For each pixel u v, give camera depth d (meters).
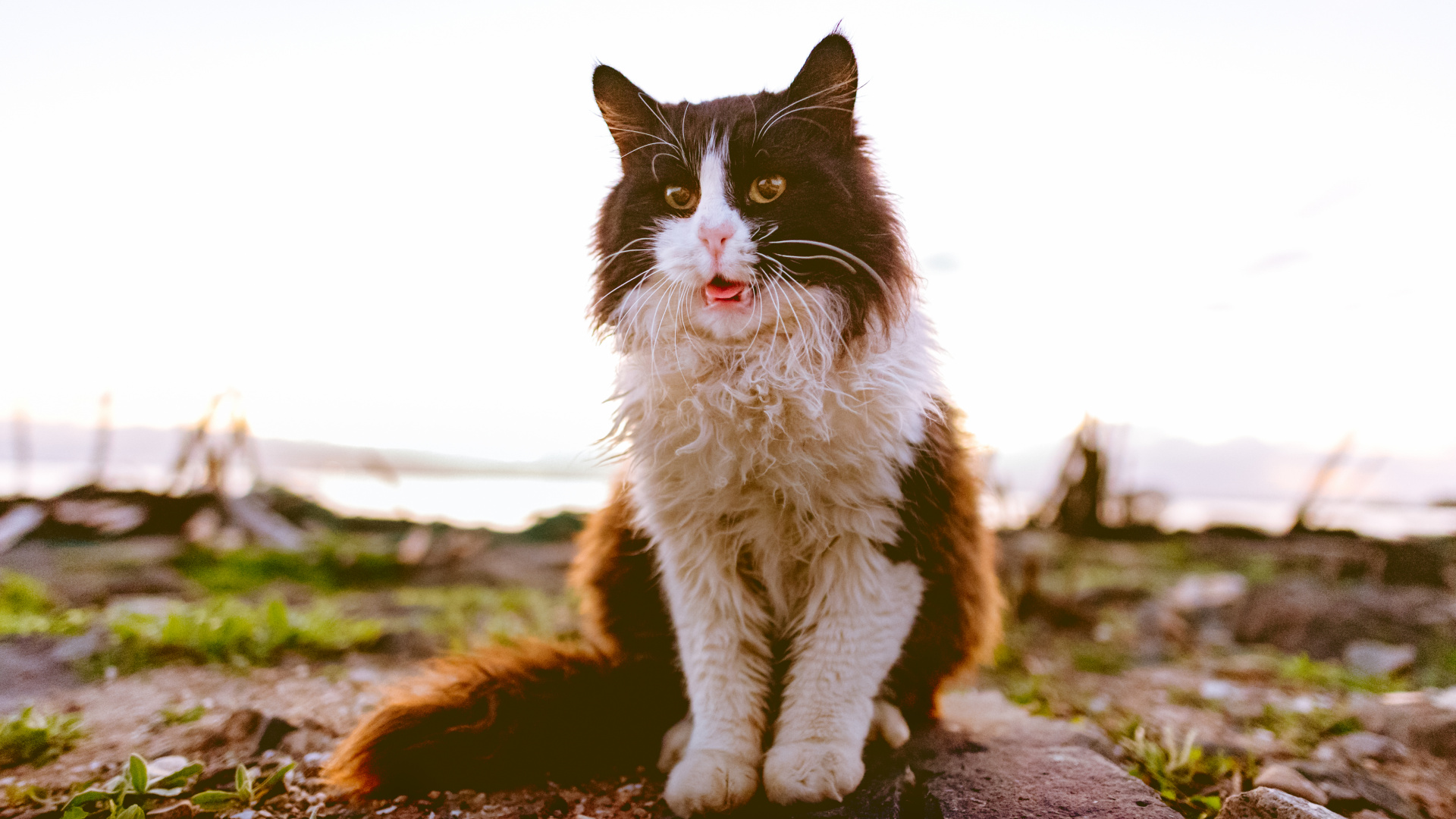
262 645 0.75
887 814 0.42
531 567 1.47
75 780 0.49
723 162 0.47
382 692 0.64
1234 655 0.87
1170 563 1.45
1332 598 1.01
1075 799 0.43
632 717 0.50
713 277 0.45
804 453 0.44
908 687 0.50
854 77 0.49
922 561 0.47
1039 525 1.65
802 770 0.43
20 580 0.98
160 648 0.74
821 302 0.45
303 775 0.49
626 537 0.53
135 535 1.50
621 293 0.49
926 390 0.47
